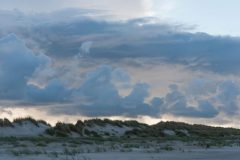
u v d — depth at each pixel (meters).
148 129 66.81
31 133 51.38
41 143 36.28
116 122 65.44
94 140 43.81
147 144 39.97
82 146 35.28
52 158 24.38
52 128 54.28
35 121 54.12
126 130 64.75
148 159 24.25
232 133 80.50
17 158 24.34
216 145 40.06
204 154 28.36
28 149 30.88
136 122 68.56
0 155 26.09
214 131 78.38
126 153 28.27
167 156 26.36
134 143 41.31
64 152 28.05
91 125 60.59
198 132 72.06
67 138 46.38
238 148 36.22
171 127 71.06
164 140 47.97
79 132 56.34
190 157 25.89
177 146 38.22
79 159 23.83
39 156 25.44
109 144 38.31
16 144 34.94
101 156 25.64
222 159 24.69
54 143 37.06
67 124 56.31
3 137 41.69
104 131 61.19
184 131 71.44
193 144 41.47
